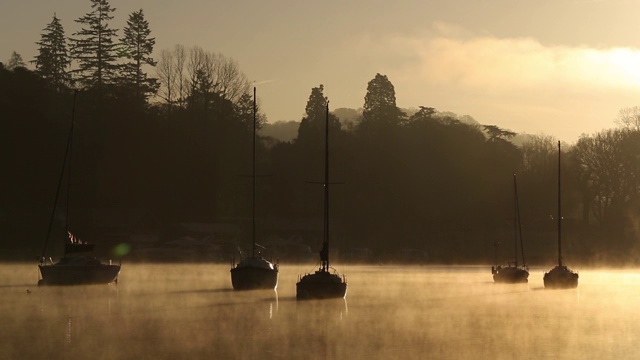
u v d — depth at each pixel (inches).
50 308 6594.5
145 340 4985.2
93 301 7180.1
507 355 4682.6
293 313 6437.0
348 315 6382.9
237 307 6815.9
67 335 5142.7
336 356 4571.9
